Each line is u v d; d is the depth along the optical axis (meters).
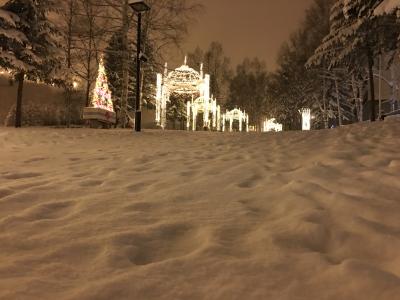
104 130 16.77
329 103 41.44
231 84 67.50
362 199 4.31
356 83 33.78
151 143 11.05
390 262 3.03
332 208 4.14
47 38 19.81
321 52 21.17
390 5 11.06
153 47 24.84
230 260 3.12
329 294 2.60
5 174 6.45
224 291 2.67
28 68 18.80
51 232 3.81
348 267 2.85
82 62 27.02
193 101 35.81
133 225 3.98
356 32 18.22
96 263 3.15
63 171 6.79
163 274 2.92
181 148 9.66
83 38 26.97
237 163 6.94
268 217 4.12
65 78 20.95
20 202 4.87
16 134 13.02
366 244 3.31
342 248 3.33
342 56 19.89
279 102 50.50
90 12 26.03
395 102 33.09
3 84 33.91
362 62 22.03
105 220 4.12
